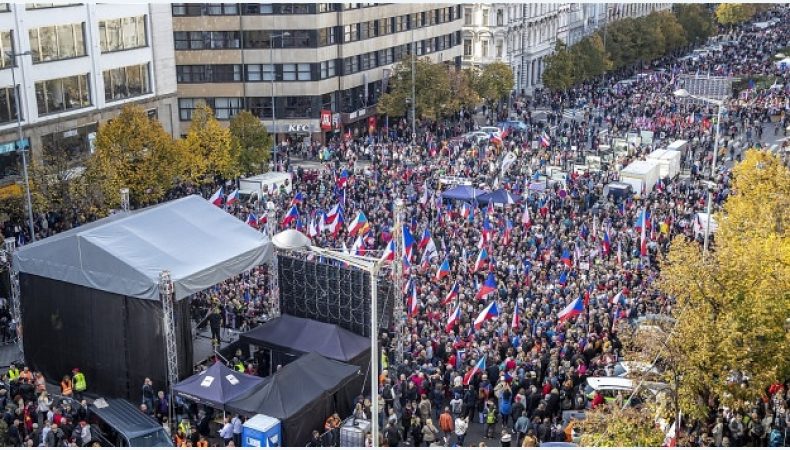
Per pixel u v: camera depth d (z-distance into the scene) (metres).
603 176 71.25
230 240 39.94
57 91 68.88
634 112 103.81
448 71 101.38
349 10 95.50
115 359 37.25
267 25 91.25
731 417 31.23
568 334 36.88
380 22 101.50
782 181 49.09
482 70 115.94
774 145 90.94
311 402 32.00
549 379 33.06
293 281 41.06
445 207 59.50
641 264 47.97
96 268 36.50
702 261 30.36
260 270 48.00
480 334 37.56
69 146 69.44
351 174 70.38
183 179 66.06
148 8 76.81
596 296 41.75
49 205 56.28
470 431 33.88
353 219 54.22
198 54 91.69
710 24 166.00
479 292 41.06
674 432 28.69
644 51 139.38
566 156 76.62
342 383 33.62
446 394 35.41
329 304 40.22
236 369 36.56
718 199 61.78
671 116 98.69
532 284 43.62
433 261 47.44
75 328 38.03
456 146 85.25
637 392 30.05
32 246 38.38
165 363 36.03
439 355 37.09
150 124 62.19
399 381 34.00
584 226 54.25
